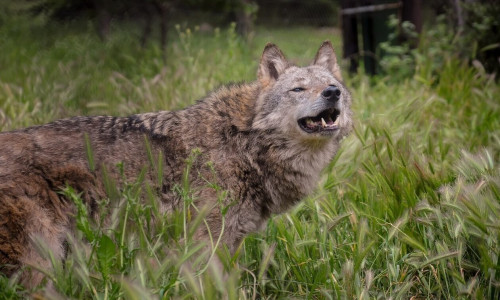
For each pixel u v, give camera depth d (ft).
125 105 41.52
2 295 19.61
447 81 48.16
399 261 23.79
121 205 21.33
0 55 65.46
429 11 69.41
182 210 22.81
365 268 24.45
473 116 41.04
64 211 22.70
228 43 77.41
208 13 96.07
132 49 68.54
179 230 20.99
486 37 55.72
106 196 23.38
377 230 26.45
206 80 52.29
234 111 25.50
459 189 24.16
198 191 23.97
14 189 21.71
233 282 18.04
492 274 21.95
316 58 29.37
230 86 27.22
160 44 76.89
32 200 22.06
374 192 28.63
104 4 77.25
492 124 38.47
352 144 33.73
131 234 21.65
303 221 28.25
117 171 23.80
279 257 25.08
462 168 27.48
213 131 24.95
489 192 24.41
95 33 75.92
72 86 47.32
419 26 64.28
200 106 25.82
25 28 75.97
